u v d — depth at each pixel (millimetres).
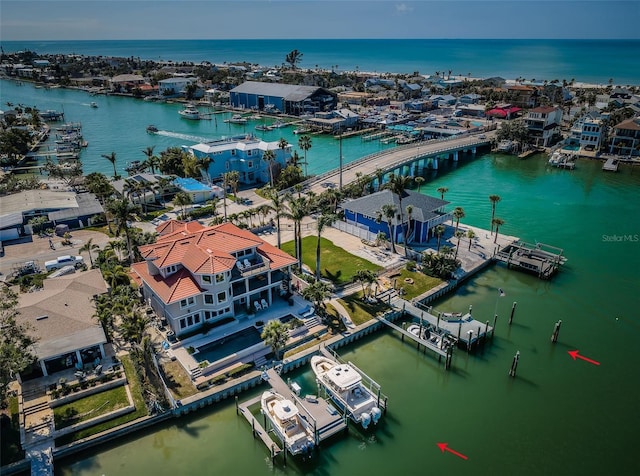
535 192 111938
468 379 50531
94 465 39625
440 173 129625
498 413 45906
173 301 50562
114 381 46531
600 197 108125
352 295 63625
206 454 40969
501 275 72125
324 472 39562
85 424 41469
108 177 121688
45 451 39188
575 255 78875
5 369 39719
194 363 49438
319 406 44875
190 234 60281
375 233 81188
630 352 54844
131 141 164125
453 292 67438
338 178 110750
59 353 46156
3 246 76750
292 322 55844
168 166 113938
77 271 66750
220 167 111250
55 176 115562
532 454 41375
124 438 42031
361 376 49719
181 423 43938
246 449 41562
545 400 47594
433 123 179375
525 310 63062
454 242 80812
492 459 40812
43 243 77875
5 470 37656
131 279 65812
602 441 42750
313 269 70250
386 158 125688
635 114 162000
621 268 74438
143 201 94625
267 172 113250
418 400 47469
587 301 65188
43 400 44156
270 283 58969
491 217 95625
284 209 93188
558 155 136625
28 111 194250
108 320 53156
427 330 56750
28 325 47250
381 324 58906
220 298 54688
